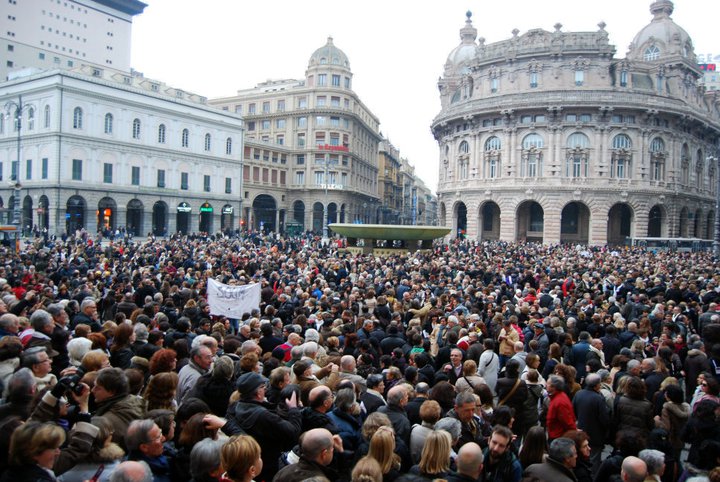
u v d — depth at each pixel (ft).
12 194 208.74
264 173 294.05
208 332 40.06
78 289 52.31
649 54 259.19
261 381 22.94
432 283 73.51
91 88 202.90
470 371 30.22
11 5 295.69
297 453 21.40
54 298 48.75
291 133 309.22
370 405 27.25
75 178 199.11
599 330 44.91
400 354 35.35
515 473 20.97
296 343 35.12
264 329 37.22
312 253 115.96
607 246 193.36
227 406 24.86
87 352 25.35
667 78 227.61
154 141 226.79
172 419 19.72
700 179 247.09
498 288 67.82
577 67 214.07
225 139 259.19
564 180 213.05
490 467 21.22
